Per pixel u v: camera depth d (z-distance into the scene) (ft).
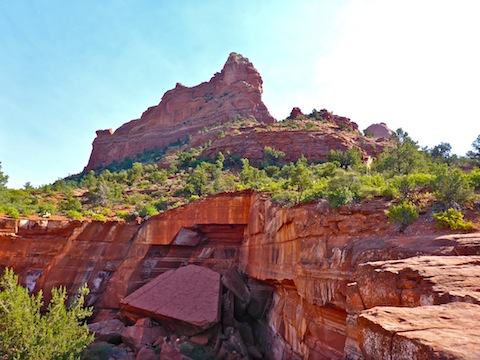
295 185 92.22
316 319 52.60
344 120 324.60
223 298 83.97
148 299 83.30
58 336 54.08
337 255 46.98
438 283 18.62
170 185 211.82
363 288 24.61
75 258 105.81
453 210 41.65
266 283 81.92
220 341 71.77
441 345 10.32
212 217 100.73
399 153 129.39
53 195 195.31
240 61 472.03
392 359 12.00
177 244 103.09
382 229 45.70
